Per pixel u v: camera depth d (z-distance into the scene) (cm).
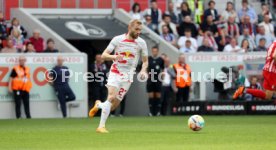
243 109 6844
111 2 8088
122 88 4084
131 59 4059
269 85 4766
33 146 3297
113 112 6956
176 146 3209
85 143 3419
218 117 6306
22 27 7200
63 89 6700
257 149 3052
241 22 7962
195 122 4112
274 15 8606
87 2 8025
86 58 6831
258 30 7906
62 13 7775
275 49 4688
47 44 6931
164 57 6988
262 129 4409
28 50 6844
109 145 3300
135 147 3173
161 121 5616
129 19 7712
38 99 6731
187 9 7906
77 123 5388
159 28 7762
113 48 4038
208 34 7531
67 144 3375
